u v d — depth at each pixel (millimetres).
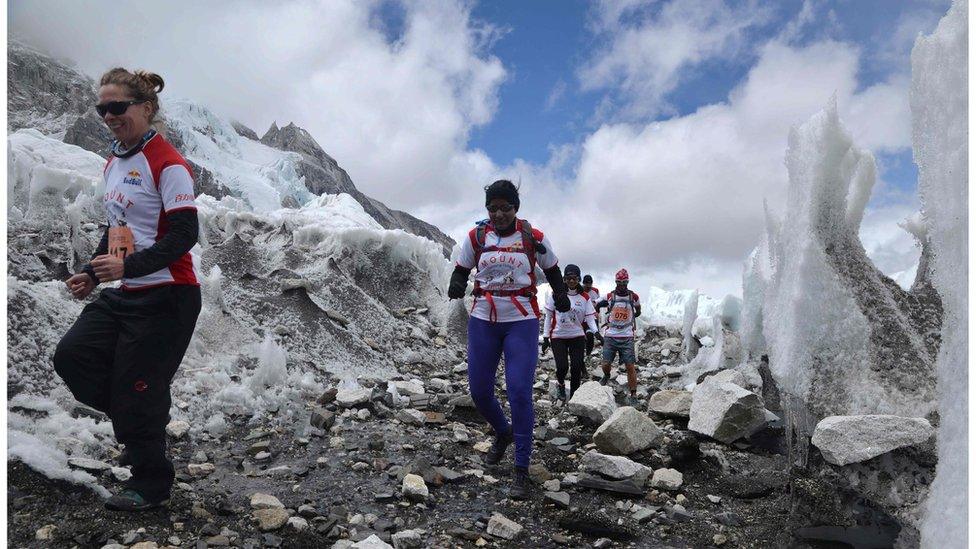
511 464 3971
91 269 2465
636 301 7168
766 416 4621
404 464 3773
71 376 2586
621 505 3447
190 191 2607
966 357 2361
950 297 2506
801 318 3547
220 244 7547
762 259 5387
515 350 3611
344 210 11492
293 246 8484
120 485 2951
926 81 2625
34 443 2959
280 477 3451
